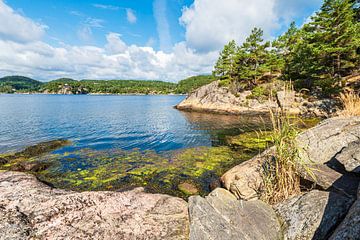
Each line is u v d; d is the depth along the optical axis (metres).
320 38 21.84
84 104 52.81
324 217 2.73
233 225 2.98
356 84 20.02
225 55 39.59
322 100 21.67
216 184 6.50
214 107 34.31
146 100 79.00
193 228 2.84
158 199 3.71
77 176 8.20
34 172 8.63
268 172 4.42
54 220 2.74
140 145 13.32
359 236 1.81
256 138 13.79
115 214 3.07
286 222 3.08
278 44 40.59
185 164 9.31
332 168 4.29
